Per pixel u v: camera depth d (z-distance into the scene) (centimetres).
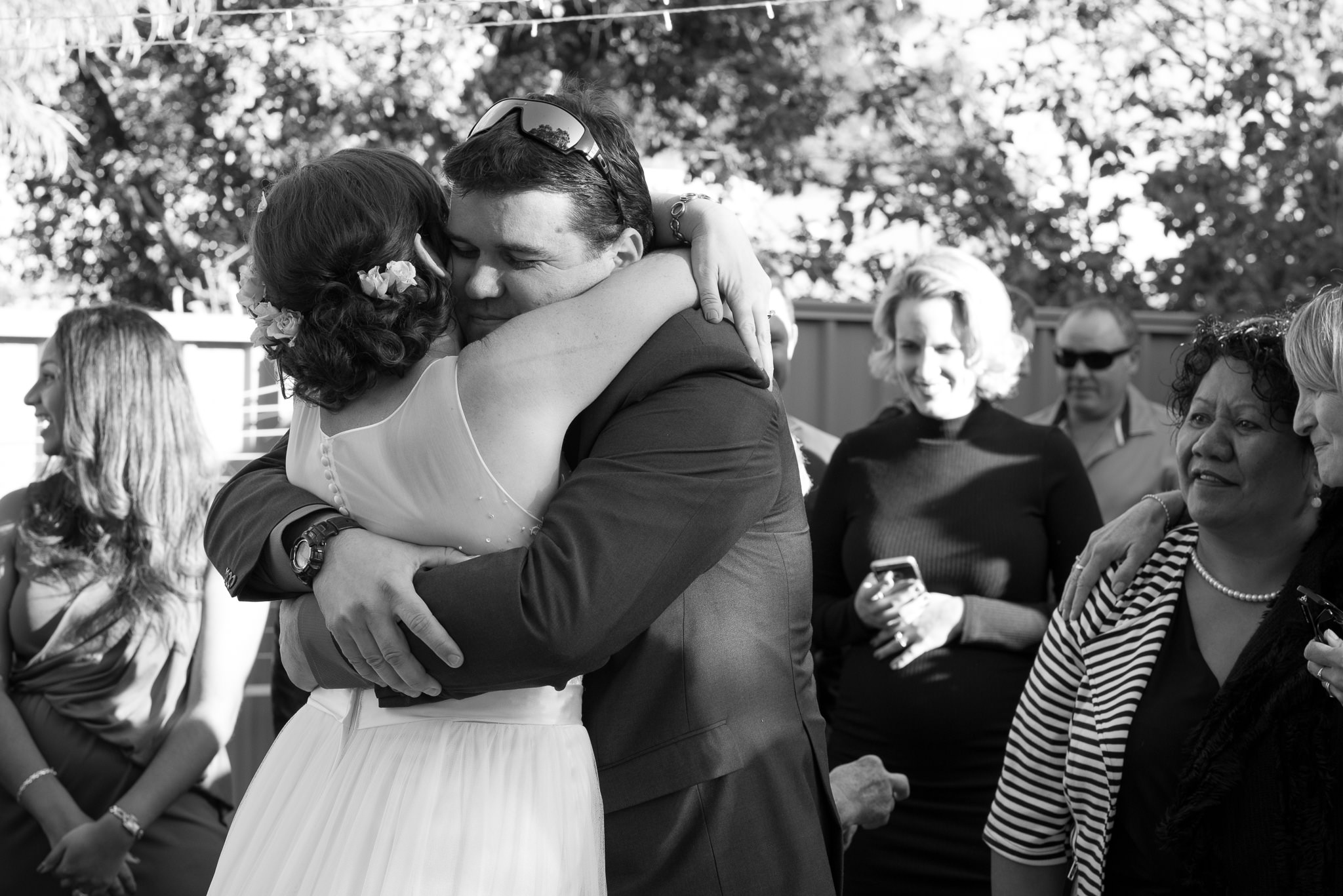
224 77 902
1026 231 900
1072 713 208
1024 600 311
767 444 159
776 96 1005
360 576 149
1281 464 188
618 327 153
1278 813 174
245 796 176
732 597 162
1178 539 205
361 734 163
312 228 149
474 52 877
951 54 968
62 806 270
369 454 154
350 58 855
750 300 166
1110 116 888
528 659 144
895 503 319
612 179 158
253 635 292
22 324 404
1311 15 845
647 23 1009
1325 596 179
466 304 160
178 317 419
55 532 285
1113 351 457
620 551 146
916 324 317
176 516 284
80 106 975
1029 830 212
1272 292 838
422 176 158
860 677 310
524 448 150
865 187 959
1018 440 319
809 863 161
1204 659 195
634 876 156
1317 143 838
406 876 149
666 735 157
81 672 278
